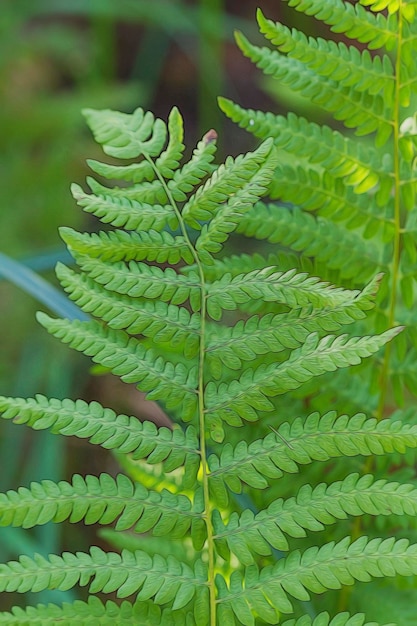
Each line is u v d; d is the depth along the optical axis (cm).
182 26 225
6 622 65
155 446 68
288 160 88
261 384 69
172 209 70
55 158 183
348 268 76
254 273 69
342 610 76
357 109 75
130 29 259
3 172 180
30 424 67
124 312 69
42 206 176
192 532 68
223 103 75
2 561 121
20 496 66
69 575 66
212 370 69
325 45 74
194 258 70
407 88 74
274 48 234
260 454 68
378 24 73
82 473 143
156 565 67
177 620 67
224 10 249
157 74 232
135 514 67
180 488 70
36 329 156
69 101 194
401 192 76
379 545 66
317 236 76
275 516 67
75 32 252
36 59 228
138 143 71
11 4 212
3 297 158
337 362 68
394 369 77
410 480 76
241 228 76
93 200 70
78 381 154
